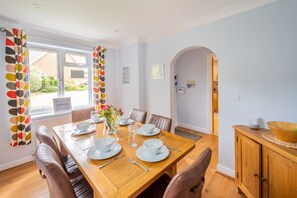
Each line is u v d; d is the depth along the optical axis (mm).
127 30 2623
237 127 1725
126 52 3420
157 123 1975
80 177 1382
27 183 1935
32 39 2375
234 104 1937
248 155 1528
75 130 1794
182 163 2340
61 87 2873
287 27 1535
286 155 1094
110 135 1642
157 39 2932
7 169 2225
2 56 2111
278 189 1197
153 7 1869
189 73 3908
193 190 857
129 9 1912
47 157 923
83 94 3229
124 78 3525
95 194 881
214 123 3762
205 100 3658
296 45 1497
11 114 2145
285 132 1197
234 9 1856
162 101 2953
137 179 912
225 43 1978
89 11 1952
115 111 1718
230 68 1946
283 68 1577
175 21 2268
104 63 3350
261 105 1731
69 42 2812
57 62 2820
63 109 2811
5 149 2215
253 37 1747
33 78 2551
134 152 1249
